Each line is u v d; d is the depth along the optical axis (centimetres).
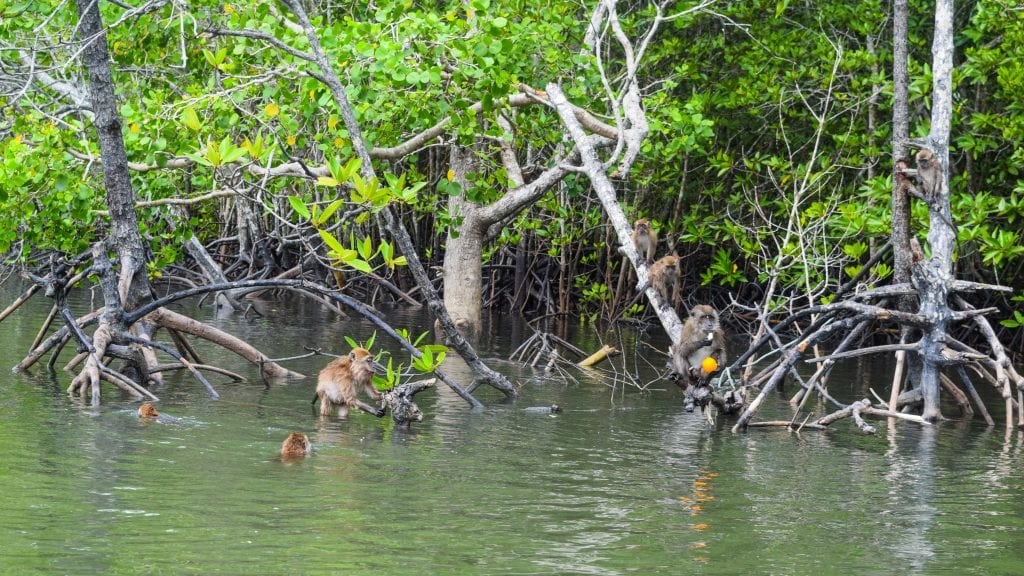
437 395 1526
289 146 1561
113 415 1220
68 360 1684
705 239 2427
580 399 1539
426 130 1747
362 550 743
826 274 1809
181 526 782
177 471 953
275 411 1312
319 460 1032
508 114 1900
